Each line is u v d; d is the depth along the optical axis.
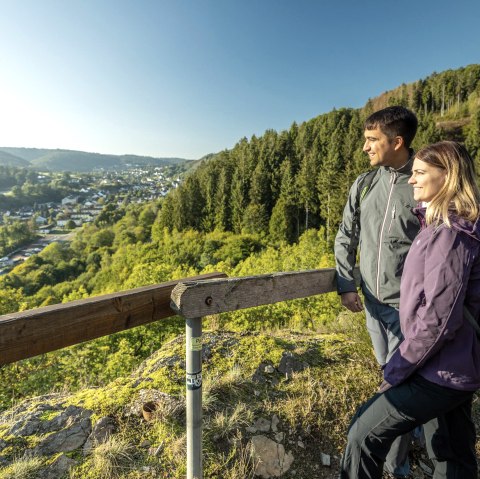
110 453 1.77
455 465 1.54
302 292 2.00
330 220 52.19
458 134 72.19
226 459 1.85
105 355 13.43
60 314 1.39
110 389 2.32
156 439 1.91
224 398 2.29
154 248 59.09
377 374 2.70
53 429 1.97
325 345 3.12
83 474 1.70
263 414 2.18
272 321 14.42
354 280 2.08
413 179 1.41
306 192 60.16
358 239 2.10
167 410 2.06
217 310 1.55
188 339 1.52
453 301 1.14
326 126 85.19
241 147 87.06
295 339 3.27
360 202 1.98
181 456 1.82
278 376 2.58
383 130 1.75
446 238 1.17
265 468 1.87
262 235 61.41
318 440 2.10
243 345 2.93
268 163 76.06
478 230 1.16
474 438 1.56
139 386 2.32
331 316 10.77
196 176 84.00
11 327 1.27
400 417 1.33
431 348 1.19
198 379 1.55
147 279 25.34
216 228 70.81
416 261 1.27
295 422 2.15
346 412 2.30
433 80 106.44
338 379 2.59
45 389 11.93
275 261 30.34
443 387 1.23
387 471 1.97
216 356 2.75
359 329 3.27
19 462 1.70
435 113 96.19
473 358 1.21
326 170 56.66
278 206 61.03
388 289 1.84
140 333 15.38
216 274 2.03
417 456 2.11
